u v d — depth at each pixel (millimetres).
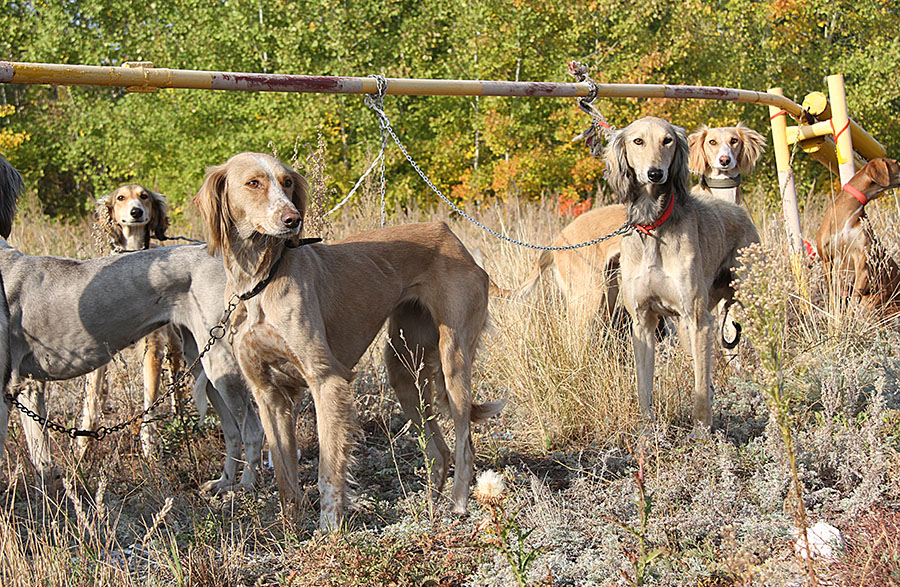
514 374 5555
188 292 4824
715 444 4562
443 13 18422
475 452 5043
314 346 4023
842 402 4941
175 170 18469
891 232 8188
